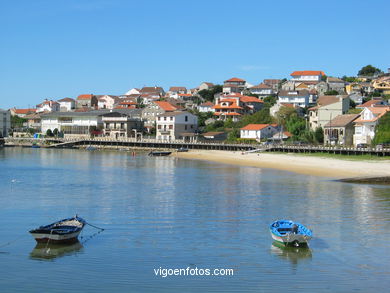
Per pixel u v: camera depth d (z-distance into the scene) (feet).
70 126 638.12
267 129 510.58
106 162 365.20
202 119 633.61
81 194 199.21
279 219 148.05
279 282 95.86
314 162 326.24
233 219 148.36
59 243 122.52
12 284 96.32
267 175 264.31
